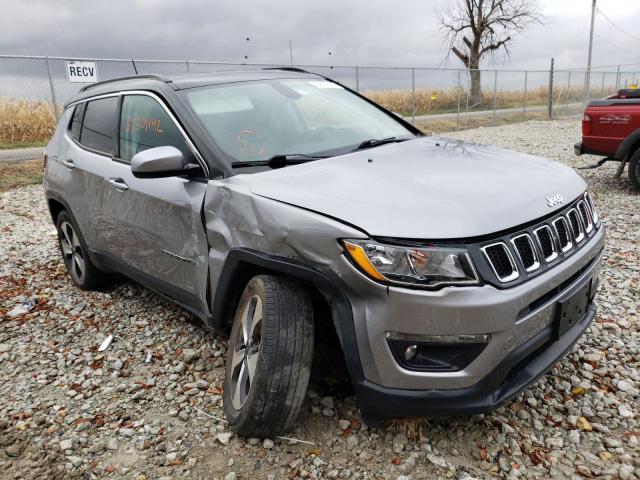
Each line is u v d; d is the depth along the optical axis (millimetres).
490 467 2518
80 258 4918
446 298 2230
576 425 2803
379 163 2969
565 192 2850
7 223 8117
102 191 4051
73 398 3289
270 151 3242
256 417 2562
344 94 4160
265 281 2658
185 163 3141
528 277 2414
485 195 2533
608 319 3924
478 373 2320
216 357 3609
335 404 2971
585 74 30078
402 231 2283
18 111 13750
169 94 3496
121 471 2625
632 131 7766
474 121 24922
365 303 2348
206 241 3078
